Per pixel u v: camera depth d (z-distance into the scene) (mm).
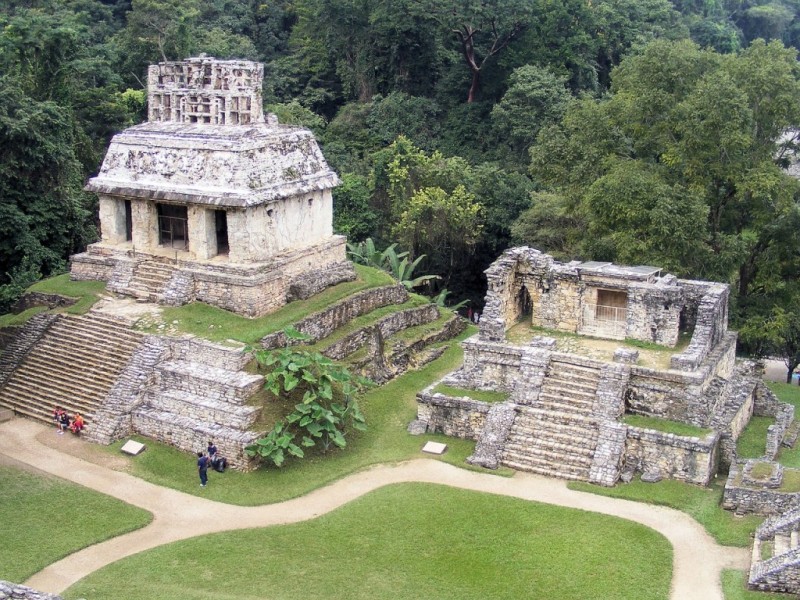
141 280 41781
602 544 28266
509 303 38875
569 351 36344
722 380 36062
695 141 44969
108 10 82750
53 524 29250
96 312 40312
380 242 63906
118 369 37281
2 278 48531
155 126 43438
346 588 26031
